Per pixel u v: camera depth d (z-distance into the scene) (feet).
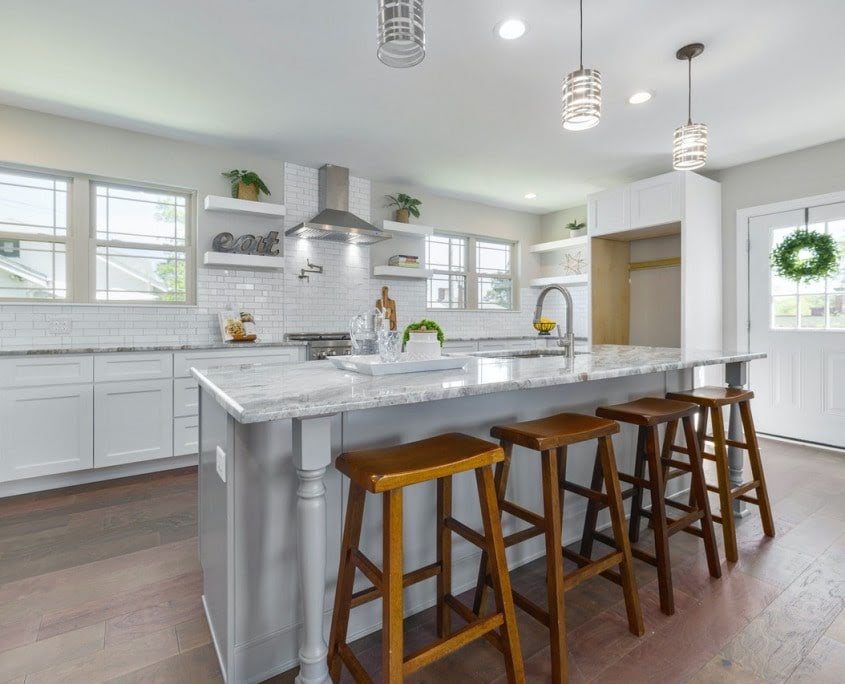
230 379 5.11
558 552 4.64
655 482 5.81
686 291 13.78
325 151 13.76
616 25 7.91
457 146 13.37
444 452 4.28
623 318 17.44
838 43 8.43
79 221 11.87
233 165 13.75
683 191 13.80
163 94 10.30
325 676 4.24
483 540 4.41
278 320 14.64
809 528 7.92
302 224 13.47
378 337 6.33
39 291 11.53
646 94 10.27
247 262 13.39
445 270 19.20
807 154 13.30
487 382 4.75
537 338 20.43
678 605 5.80
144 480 10.65
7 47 8.56
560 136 12.67
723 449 6.95
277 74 9.49
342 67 9.24
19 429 9.50
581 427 5.21
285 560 4.76
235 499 4.47
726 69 9.29
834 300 12.84
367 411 5.16
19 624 5.52
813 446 12.96
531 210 20.80
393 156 14.16
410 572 5.24
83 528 8.14
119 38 8.29
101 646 5.14
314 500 4.09
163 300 13.17
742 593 6.04
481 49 8.62
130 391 10.68
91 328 11.89
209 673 4.75
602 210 16.02
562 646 4.52
